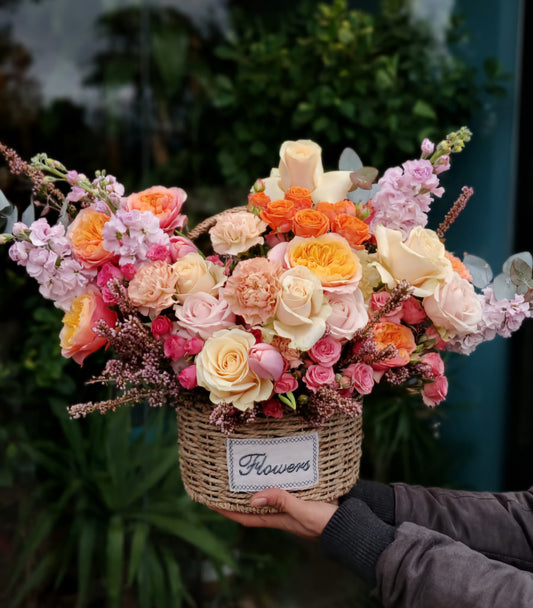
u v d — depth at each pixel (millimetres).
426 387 1038
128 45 2219
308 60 2193
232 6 2242
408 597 896
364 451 2287
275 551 2240
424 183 977
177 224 1044
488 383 2342
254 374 894
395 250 953
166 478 2125
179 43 2223
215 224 1081
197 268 954
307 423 967
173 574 1982
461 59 2266
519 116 2244
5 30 2135
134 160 2260
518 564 1097
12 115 2162
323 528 987
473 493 1171
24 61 2162
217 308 922
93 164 2232
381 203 1005
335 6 2156
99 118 2229
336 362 944
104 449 2100
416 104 2205
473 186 2307
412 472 2314
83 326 945
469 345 1031
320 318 899
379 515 1153
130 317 909
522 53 2225
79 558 1961
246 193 2273
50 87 2188
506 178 2291
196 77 2244
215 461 987
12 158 999
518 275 1018
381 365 953
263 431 963
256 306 885
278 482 980
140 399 965
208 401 964
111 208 997
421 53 2234
